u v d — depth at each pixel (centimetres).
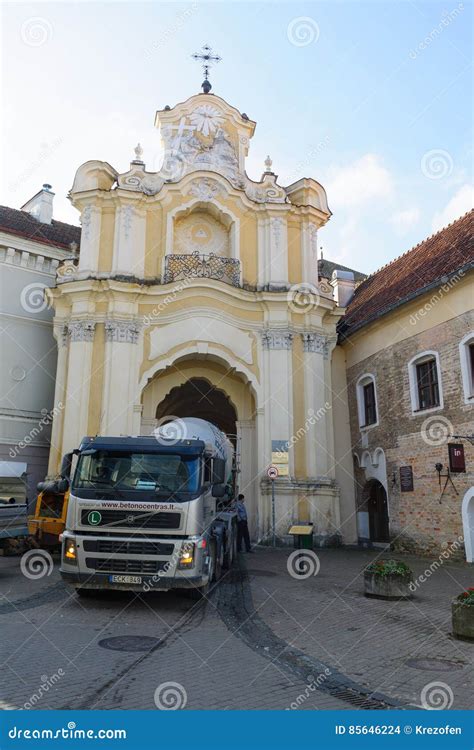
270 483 1977
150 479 974
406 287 2052
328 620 877
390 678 595
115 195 2138
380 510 2077
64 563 942
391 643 741
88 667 607
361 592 1126
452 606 784
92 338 2022
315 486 1997
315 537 1962
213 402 2661
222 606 978
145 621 853
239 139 2366
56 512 1634
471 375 1612
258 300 2136
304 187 2331
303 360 2148
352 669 626
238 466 2141
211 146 2317
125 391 1969
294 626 838
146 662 632
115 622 840
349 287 2811
